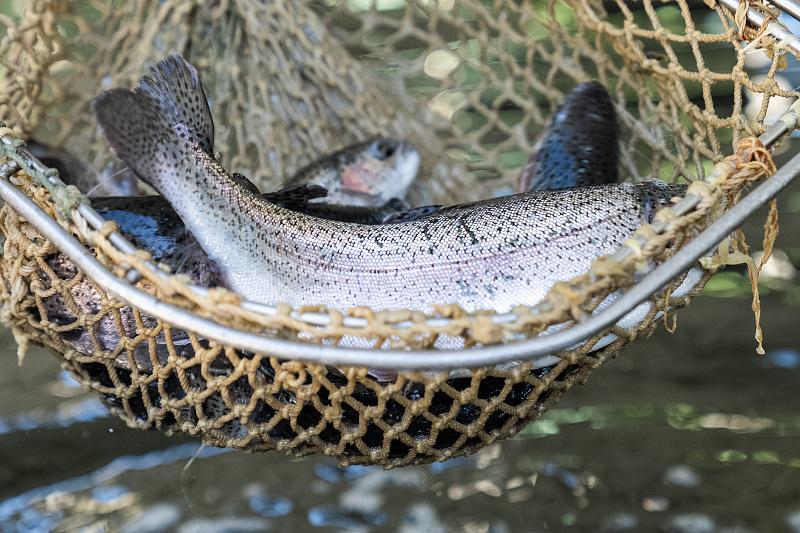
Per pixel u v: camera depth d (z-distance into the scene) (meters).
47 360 4.11
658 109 3.22
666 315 2.20
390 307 2.45
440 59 5.88
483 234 2.47
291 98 3.73
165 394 2.22
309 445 2.32
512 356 1.70
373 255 2.47
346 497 3.35
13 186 2.04
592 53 3.62
